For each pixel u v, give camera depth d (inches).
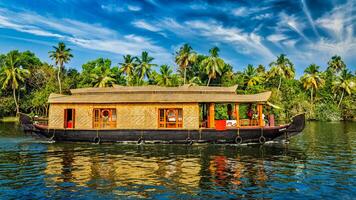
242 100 761.0
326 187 383.9
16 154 612.1
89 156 591.2
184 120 761.0
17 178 422.6
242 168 489.1
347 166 505.0
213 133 747.4
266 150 670.5
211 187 383.2
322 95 2373.3
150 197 346.3
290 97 1947.6
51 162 531.5
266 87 1974.7
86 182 403.9
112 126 783.1
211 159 564.4
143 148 693.3
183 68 2006.6
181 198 343.3
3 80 1863.9
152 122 766.5
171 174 447.8
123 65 1989.4
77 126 781.9
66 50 1827.0
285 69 1982.0
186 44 1841.8
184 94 807.7
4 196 347.9
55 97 810.8
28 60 2092.8
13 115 2003.0
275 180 415.8
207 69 1787.6
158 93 821.2
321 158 577.0
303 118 754.2
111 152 637.9
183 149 679.7
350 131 1192.8
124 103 773.9
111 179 419.2
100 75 1904.5
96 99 789.2
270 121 783.7
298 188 380.2
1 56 2140.7
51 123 784.9
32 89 2034.9
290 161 546.6
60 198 342.6
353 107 2156.7
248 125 779.4
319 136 991.6
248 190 371.9
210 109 770.2
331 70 2583.7
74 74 2098.9
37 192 362.3
